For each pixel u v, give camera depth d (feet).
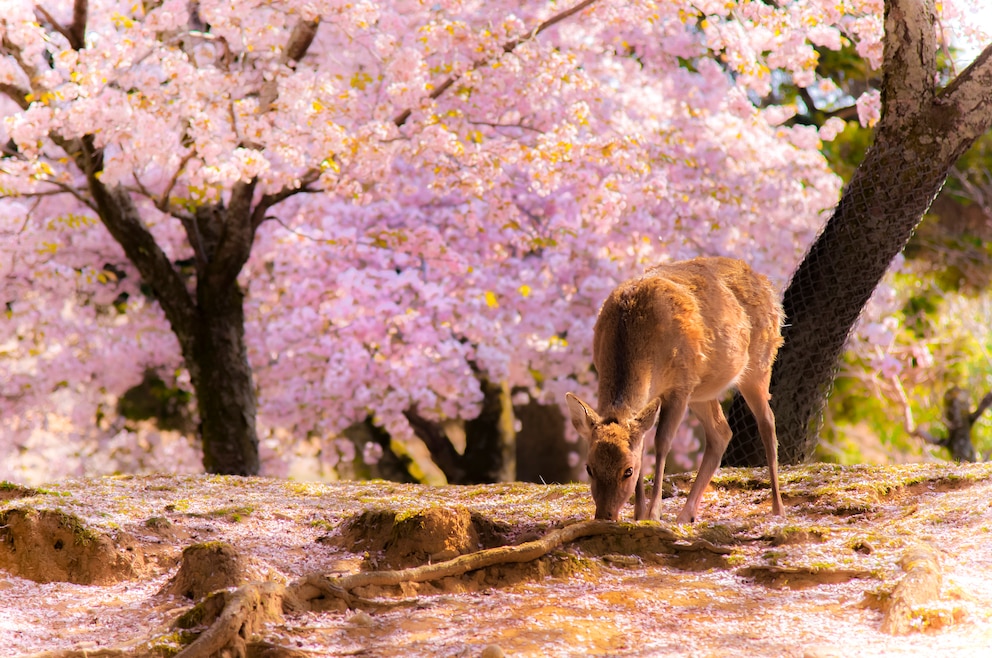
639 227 54.29
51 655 14.56
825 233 39.37
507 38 44.60
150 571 21.31
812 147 54.34
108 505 25.64
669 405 24.44
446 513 21.06
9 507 21.97
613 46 53.42
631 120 53.11
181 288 52.01
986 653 13.56
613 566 19.85
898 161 37.58
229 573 18.92
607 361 24.03
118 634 16.60
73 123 40.24
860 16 46.62
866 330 57.62
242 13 42.45
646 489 29.78
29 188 46.85
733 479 29.66
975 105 37.01
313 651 14.85
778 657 14.19
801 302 39.29
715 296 25.40
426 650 14.76
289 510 26.71
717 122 53.62
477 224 53.42
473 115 49.19
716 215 54.75
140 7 45.75
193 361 52.44
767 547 20.94
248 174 41.88
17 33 40.91
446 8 45.14
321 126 42.29
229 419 52.11
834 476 28.66
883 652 14.05
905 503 24.86
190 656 14.43
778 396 39.40
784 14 45.32
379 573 18.04
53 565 20.81
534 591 18.15
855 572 18.19
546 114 51.26
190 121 41.83
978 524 21.02
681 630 15.79
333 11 42.32
